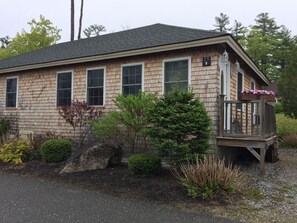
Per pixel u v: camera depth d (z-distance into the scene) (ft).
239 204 14.69
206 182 15.71
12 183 19.31
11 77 38.63
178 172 18.85
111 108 28.86
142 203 15.01
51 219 12.52
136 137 24.34
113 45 31.60
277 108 72.02
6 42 130.11
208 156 20.38
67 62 31.55
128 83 27.96
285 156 32.35
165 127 18.88
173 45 24.23
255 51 94.58
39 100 35.19
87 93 30.89
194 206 14.40
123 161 25.36
